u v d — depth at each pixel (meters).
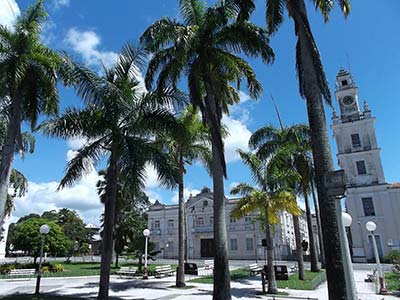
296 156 21.84
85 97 11.76
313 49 8.85
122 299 12.83
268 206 15.02
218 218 11.25
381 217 39.12
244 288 16.09
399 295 13.74
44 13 12.82
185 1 13.09
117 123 12.30
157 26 12.50
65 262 42.47
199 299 12.78
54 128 12.14
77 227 60.81
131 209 34.38
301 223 59.44
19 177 21.28
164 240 54.25
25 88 12.23
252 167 16.12
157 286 17.19
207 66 12.14
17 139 12.37
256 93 13.06
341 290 6.96
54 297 12.98
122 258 47.97
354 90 44.88
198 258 50.53
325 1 9.98
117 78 12.94
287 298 12.94
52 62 11.89
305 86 8.67
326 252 7.35
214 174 11.73
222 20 12.16
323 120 8.28
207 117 12.27
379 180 40.47
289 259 46.06
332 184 5.42
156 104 12.45
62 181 12.68
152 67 12.95
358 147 42.72
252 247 47.41
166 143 15.46
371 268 29.80
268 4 10.90
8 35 11.96
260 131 23.25
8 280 20.28
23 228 28.98
